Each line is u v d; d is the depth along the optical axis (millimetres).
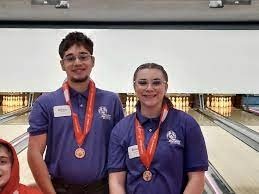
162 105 1917
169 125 1860
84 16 3256
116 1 2609
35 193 1914
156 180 1803
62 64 2070
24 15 3215
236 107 6363
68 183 2047
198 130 1881
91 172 2020
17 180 1864
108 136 2096
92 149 2035
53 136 2059
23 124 4883
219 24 3559
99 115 2088
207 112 5777
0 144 1813
